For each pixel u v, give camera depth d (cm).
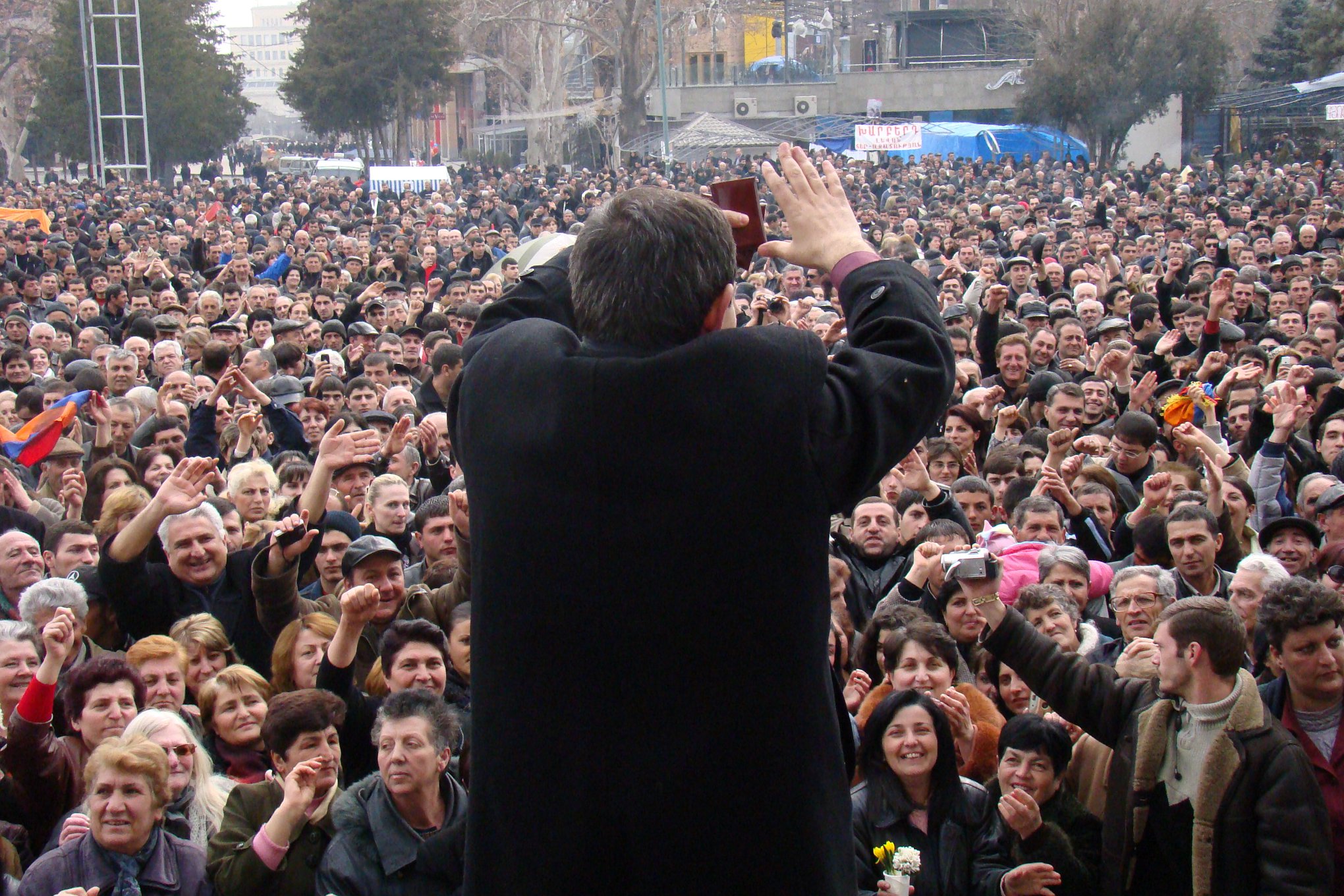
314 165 7700
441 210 3228
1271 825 367
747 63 7019
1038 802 422
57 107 5828
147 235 2408
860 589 645
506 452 201
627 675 194
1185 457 831
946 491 666
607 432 194
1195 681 381
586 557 194
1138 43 4691
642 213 203
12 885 407
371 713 473
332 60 6294
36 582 564
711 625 193
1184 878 385
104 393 1016
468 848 207
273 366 1073
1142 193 3575
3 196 3872
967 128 5325
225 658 532
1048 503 650
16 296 1504
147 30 5891
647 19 5369
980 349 1123
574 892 196
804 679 196
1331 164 4100
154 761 400
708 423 192
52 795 447
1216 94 4834
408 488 773
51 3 6419
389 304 1380
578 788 196
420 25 6259
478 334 225
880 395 200
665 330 201
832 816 199
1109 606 610
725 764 193
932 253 1914
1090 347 1177
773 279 1634
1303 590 418
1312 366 972
